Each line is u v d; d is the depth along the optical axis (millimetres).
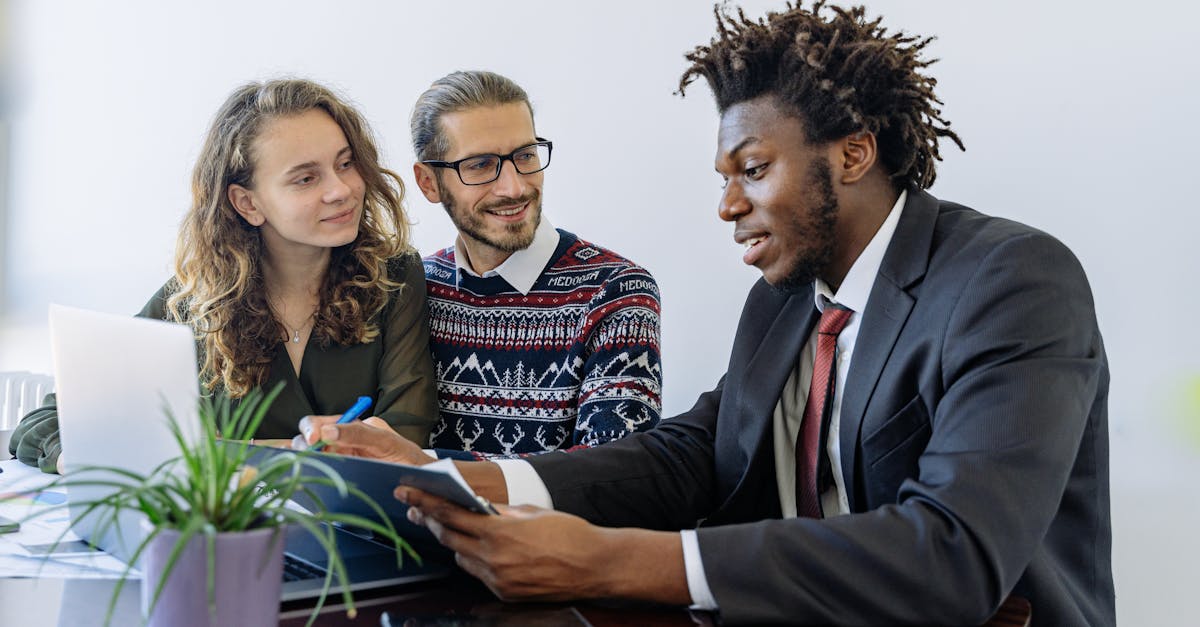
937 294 1278
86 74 4020
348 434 1398
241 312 1970
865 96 1336
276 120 1905
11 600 1098
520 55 2936
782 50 1341
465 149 1959
